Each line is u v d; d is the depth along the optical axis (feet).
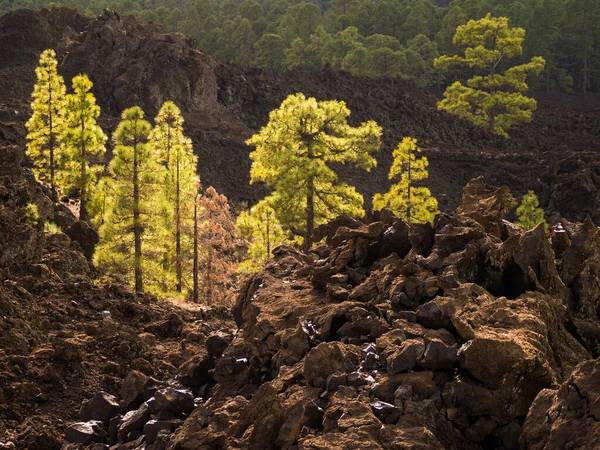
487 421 27.68
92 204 111.86
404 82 343.46
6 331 50.67
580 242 43.29
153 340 58.85
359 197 115.03
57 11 277.03
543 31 446.19
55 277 67.97
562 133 317.22
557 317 37.35
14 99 218.79
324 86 299.99
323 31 443.73
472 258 38.86
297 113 114.32
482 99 313.12
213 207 129.49
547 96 431.84
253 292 46.93
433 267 38.22
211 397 36.58
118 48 233.55
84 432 36.52
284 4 584.40
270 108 260.62
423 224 43.06
